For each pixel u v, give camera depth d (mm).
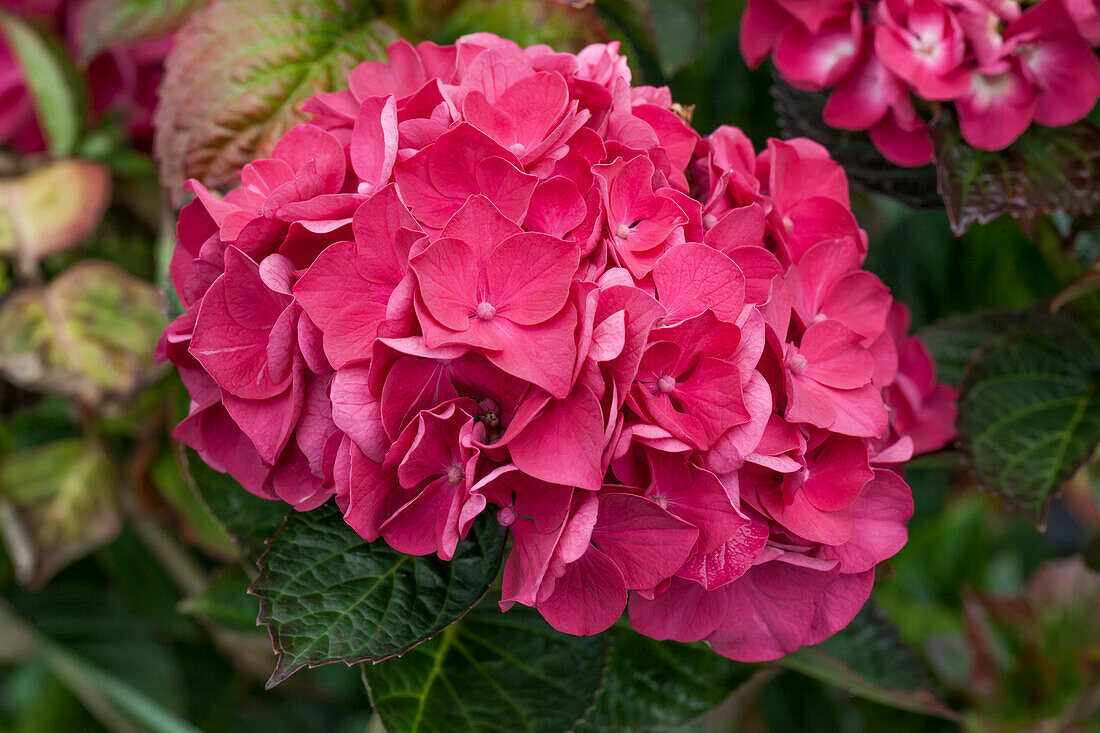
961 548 1118
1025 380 789
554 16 788
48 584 937
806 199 723
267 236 670
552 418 653
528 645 734
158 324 847
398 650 674
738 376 657
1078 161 765
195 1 826
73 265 872
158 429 859
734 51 915
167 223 826
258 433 674
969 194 754
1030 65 758
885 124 779
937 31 751
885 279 1040
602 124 689
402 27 797
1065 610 1008
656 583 667
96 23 823
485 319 659
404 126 673
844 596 701
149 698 918
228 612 796
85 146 880
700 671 762
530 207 673
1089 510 1228
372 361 648
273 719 999
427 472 667
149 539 913
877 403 694
